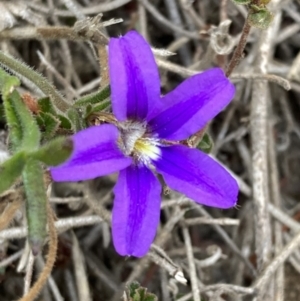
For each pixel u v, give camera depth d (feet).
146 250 0.24
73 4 0.38
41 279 0.25
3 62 0.29
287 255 0.36
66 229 0.35
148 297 0.29
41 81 0.29
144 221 0.24
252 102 0.40
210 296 0.35
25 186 0.21
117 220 0.24
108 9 0.40
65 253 0.36
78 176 0.22
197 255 0.40
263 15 0.27
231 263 0.40
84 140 0.23
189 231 0.40
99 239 0.39
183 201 0.36
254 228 0.39
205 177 0.25
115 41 0.24
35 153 0.21
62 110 0.29
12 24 0.36
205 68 0.39
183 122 0.26
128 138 0.26
